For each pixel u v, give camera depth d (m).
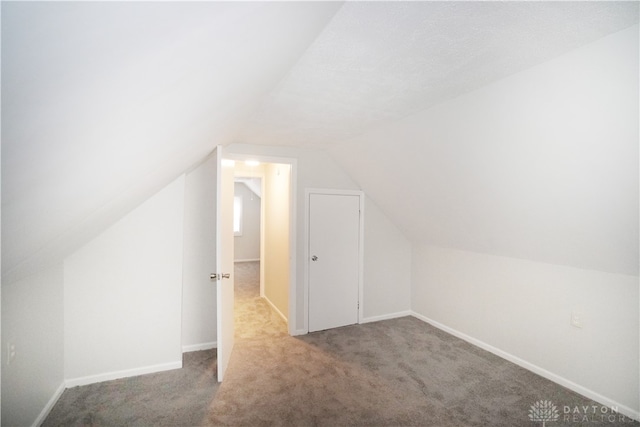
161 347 2.56
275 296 4.16
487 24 1.15
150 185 1.95
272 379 2.43
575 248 2.24
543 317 2.59
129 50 0.46
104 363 2.40
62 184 0.80
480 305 3.14
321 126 2.55
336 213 3.64
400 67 1.52
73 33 0.34
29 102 0.41
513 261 2.84
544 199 2.06
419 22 1.15
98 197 1.20
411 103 2.02
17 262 1.23
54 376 2.11
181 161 1.96
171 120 0.98
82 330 2.33
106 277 2.39
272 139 3.01
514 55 1.38
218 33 0.63
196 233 2.90
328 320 3.60
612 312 2.17
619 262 2.06
